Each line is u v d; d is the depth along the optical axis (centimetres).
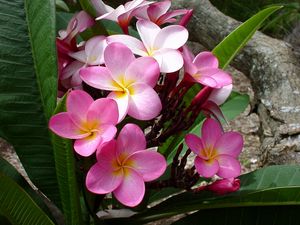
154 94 39
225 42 51
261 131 95
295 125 85
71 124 39
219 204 46
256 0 161
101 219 51
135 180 38
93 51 44
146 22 44
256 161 95
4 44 46
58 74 46
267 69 104
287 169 51
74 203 43
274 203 45
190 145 42
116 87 40
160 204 49
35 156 46
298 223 48
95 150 38
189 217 49
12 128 46
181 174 44
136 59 40
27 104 46
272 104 94
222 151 43
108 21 60
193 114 44
